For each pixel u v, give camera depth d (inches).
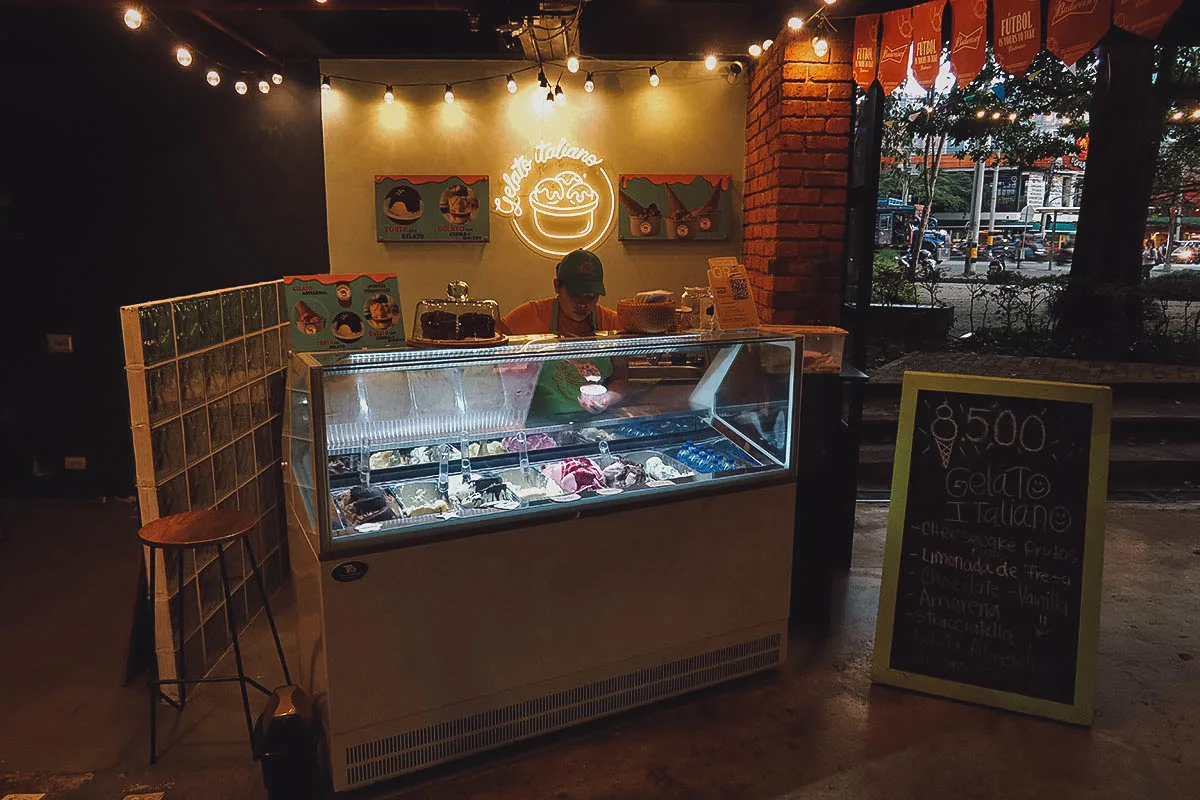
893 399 277.6
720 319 135.2
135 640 127.5
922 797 101.6
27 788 101.5
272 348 160.4
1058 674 117.8
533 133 213.9
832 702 122.9
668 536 117.0
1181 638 142.6
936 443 125.8
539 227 217.9
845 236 186.1
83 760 107.2
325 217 213.0
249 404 148.8
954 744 112.4
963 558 123.6
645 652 118.6
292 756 97.1
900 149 609.0
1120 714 119.8
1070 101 464.4
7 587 160.9
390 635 99.0
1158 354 342.6
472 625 104.2
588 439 125.3
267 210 210.4
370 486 108.7
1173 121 438.9
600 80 213.2
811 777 105.3
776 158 184.4
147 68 198.5
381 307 108.1
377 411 106.2
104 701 121.6
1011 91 465.7
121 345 206.8
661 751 111.0
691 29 196.7
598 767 107.5
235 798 99.9
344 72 207.3
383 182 210.8
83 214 201.3
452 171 214.4
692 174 219.5
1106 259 378.3
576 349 114.0
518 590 106.6
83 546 181.8
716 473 122.0
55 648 137.3
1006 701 119.9
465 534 101.7
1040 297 398.9
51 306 203.6
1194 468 227.6
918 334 383.2
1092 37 116.5
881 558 177.6
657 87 214.8
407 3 144.0
